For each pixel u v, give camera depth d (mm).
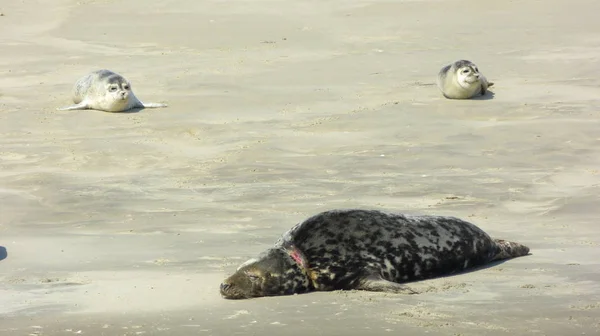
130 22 59469
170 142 33500
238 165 29562
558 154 30141
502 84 41906
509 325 13469
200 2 63875
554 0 61375
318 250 16203
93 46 54031
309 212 23516
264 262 15969
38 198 25797
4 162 30984
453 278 16656
